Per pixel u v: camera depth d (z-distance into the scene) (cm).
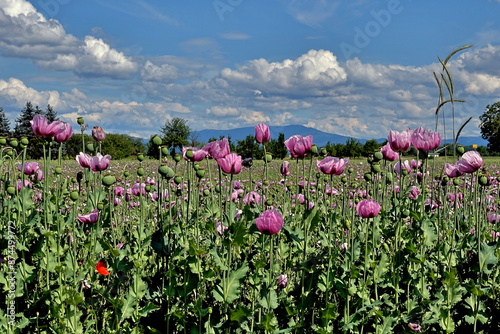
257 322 345
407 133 409
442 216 459
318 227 428
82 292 355
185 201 492
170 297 345
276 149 3338
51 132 387
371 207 348
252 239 485
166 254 380
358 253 357
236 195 581
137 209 713
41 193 549
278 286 371
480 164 392
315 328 333
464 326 378
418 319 377
